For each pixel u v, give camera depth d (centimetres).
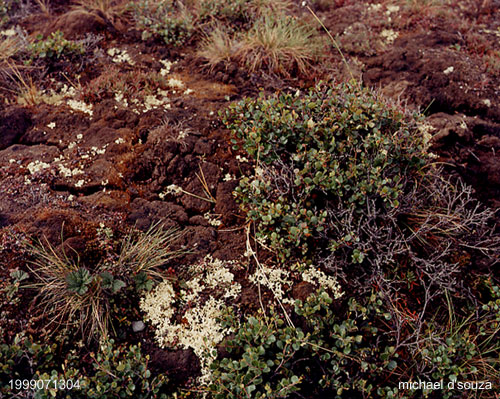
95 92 441
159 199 374
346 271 338
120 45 515
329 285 326
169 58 514
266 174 361
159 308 306
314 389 294
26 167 376
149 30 534
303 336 288
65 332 288
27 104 432
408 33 562
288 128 363
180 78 485
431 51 515
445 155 422
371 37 553
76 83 463
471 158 423
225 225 362
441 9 586
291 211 346
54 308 294
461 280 347
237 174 392
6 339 281
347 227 331
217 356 292
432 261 330
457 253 364
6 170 371
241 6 568
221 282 324
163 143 394
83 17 517
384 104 390
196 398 282
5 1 569
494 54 522
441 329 317
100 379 269
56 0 592
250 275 330
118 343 293
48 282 303
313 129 360
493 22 591
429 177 381
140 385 280
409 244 356
